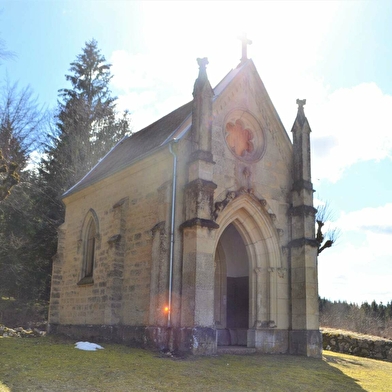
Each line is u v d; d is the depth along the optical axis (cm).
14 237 3228
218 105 1798
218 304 2047
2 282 3325
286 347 1797
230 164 1786
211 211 1595
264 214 1844
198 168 1605
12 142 3067
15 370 1079
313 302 1816
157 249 1605
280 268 1850
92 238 2194
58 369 1114
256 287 1817
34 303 3438
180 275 1566
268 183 1902
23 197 3406
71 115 3900
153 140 2009
